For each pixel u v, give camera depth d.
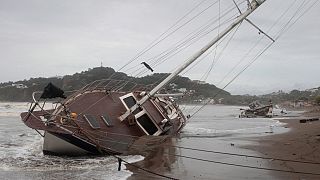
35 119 18.53
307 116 63.53
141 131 21.12
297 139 23.17
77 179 13.63
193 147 20.27
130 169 15.22
